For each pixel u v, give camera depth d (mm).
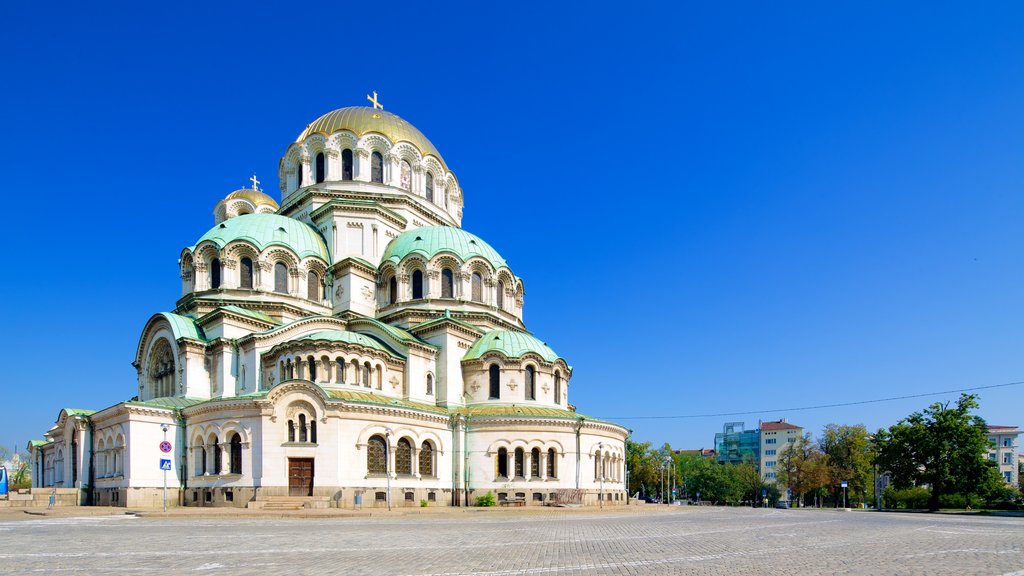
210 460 57938
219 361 64312
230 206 97750
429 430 63781
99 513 49875
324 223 78625
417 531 34312
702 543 28766
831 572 19469
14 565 20656
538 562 21734
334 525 38469
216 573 18938
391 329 69625
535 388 71562
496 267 78875
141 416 58438
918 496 113812
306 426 56375
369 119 85625
